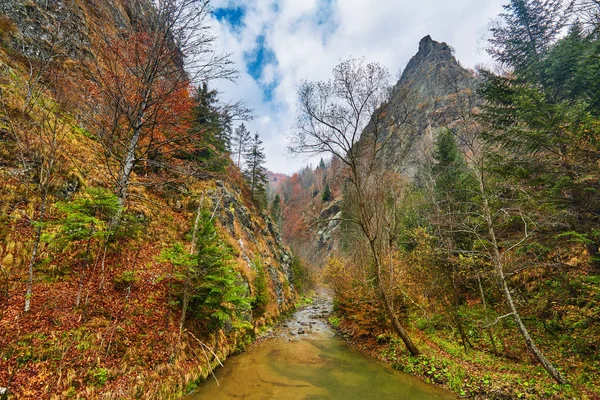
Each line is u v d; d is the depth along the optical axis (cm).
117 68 1013
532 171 1071
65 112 1035
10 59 1120
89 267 864
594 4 816
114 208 799
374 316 1402
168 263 1078
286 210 6681
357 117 1237
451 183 1612
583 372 788
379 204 1395
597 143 873
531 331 1102
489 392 797
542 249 1025
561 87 1348
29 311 639
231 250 1101
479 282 1186
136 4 1049
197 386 833
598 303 838
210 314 1011
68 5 1278
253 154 3734
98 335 686
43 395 512
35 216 815
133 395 634
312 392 875
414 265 1434
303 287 4084
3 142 826
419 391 887
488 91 1327
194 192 1767
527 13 1518
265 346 1368
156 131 1240
